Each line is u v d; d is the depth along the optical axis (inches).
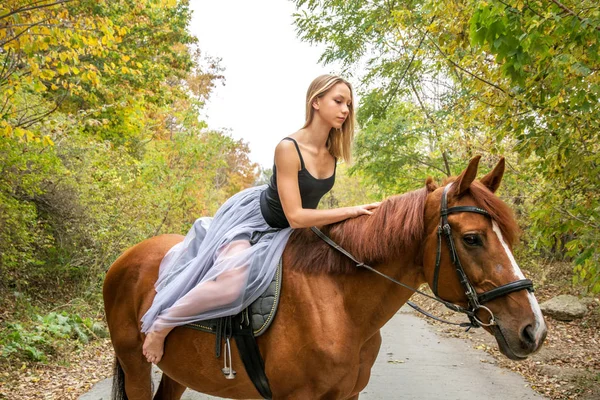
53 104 363.6
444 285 82.4
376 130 520.4
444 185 88.9
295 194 88.6
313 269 88.5
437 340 308.2
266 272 89.6
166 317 92.7
